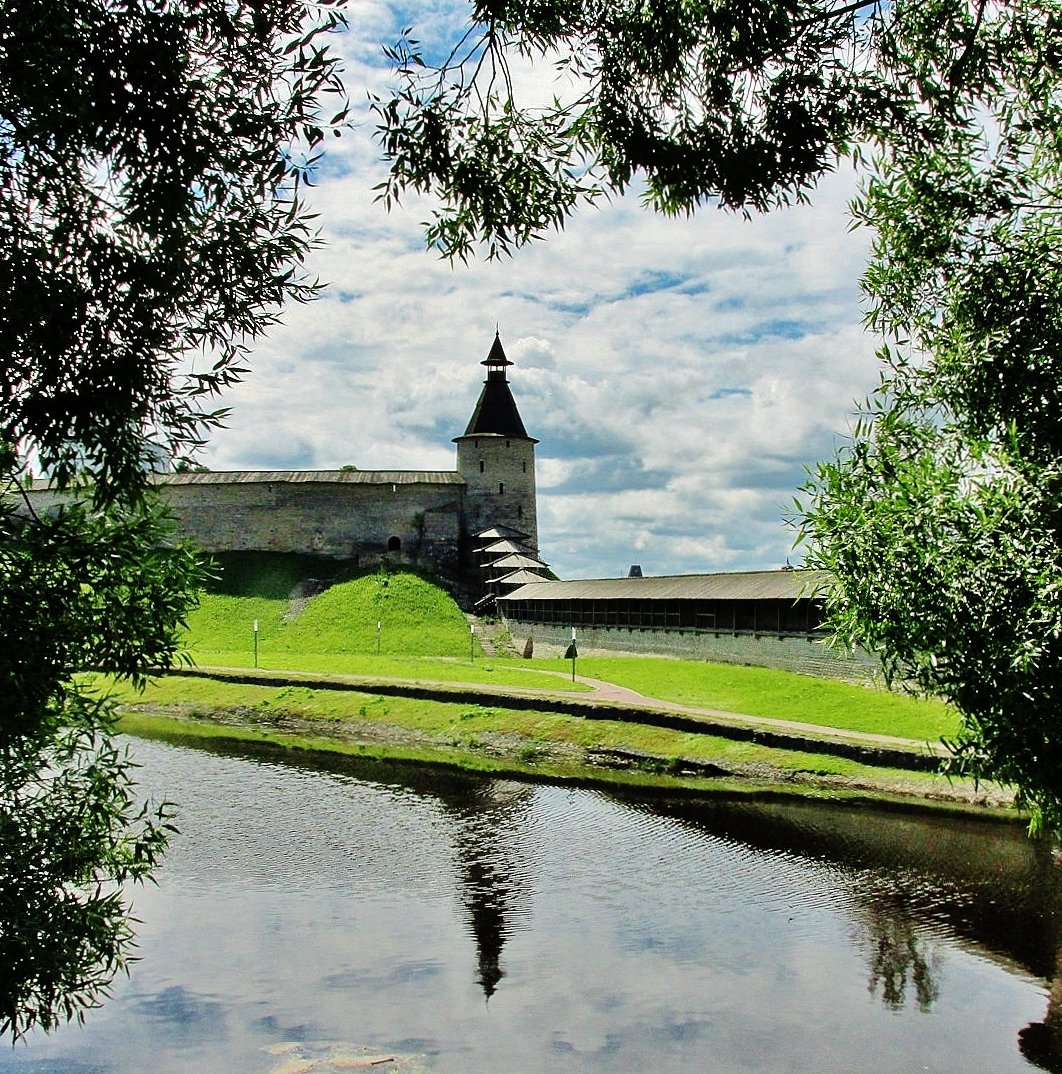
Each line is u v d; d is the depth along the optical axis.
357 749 33.16
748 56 7.99
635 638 50.53
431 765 29.95
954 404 9.76
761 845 19.81
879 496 8.94
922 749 25.12
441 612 67.69
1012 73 8.78
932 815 22.36
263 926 14.76
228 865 18.20
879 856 18.89
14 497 8.07
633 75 8.46
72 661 8.41
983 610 7.96
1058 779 8.15
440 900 16.09
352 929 14.66
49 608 7.97
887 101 8.24
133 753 31.64
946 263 9.88
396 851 19.36
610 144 8.64
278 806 23.69
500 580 68.56
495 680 42.38
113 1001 12.10
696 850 19.42
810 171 8.44
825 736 27.22
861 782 25.00
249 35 7.12
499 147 8.36
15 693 7.74
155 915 15.27
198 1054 10.67
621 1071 10.17
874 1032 11.11
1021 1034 11.05
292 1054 10.58
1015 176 9.48
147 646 8.76
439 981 12.64
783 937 14.26
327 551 79.50
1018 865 18.19
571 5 8.23
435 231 8.75
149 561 8.75
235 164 7.29
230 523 80.62
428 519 79.94
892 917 15.15
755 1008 11.76
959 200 9.62
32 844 8.50
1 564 7.92
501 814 22.86
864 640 8.91
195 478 81.06
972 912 15.41
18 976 8.08
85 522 8.40
